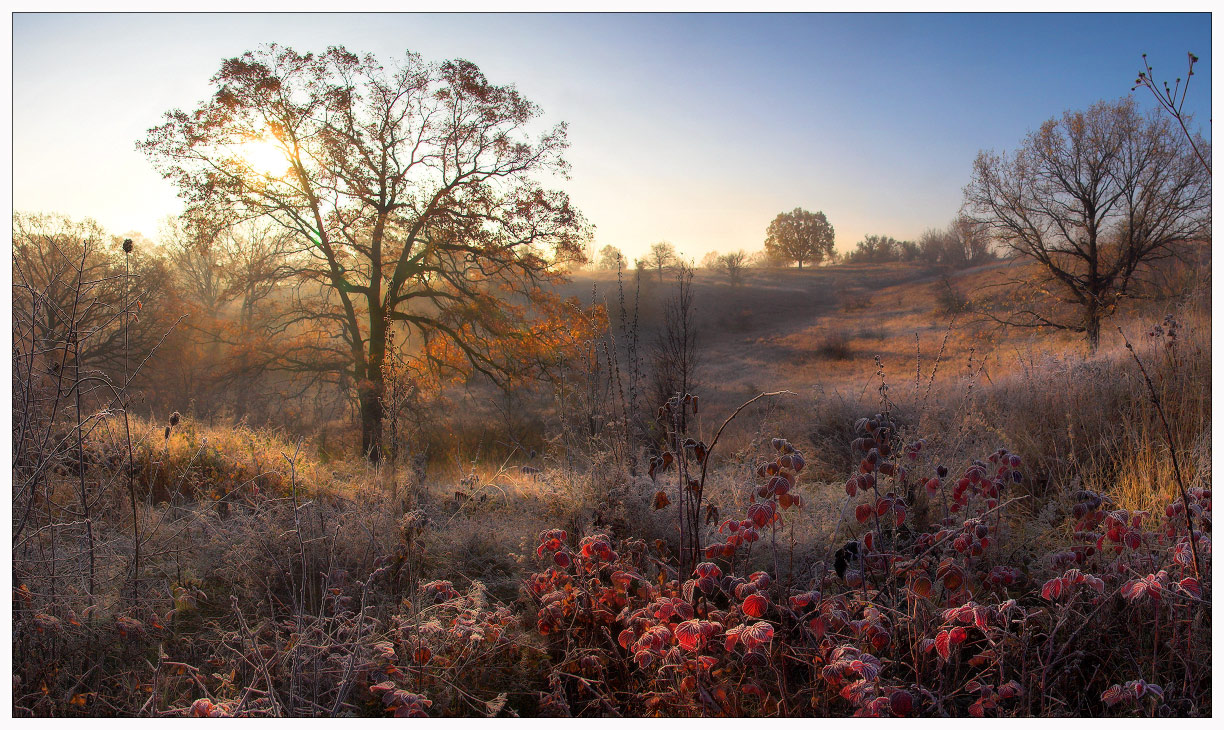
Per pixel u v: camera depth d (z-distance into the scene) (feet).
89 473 15.31
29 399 10.48
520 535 14.19
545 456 17.63
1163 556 10.00
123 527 14.01
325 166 56.24
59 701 8.64
